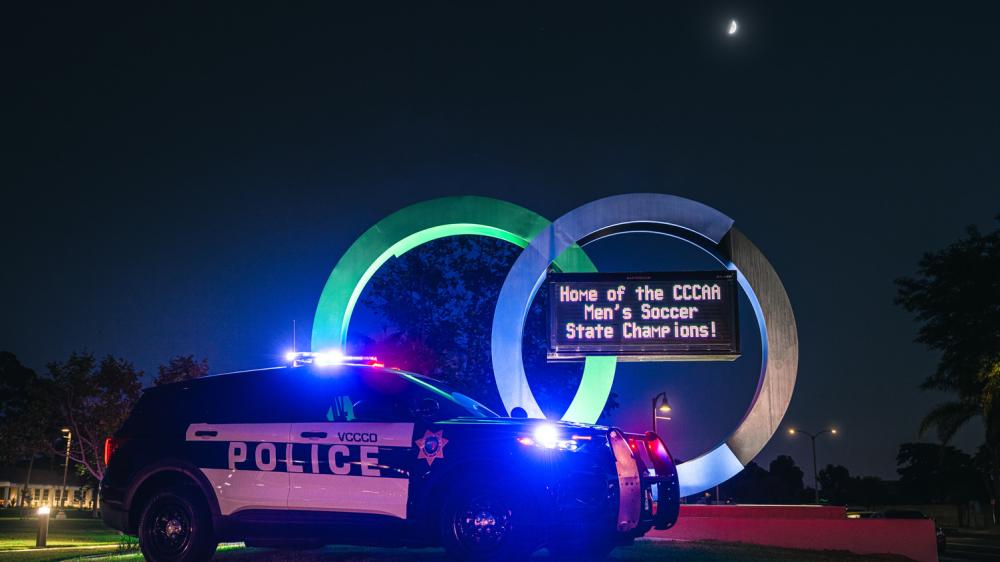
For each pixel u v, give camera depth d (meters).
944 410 47.38
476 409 9.66
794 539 14.22
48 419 41.12
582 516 8.46
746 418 15.33
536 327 26.41
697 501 36.84
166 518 9.33
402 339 23.14
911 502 82.44
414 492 8.59
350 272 16.27
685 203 15.99
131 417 9.62
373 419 8.92
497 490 8.41
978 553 31.14
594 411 15.66
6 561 11.74
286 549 10.78
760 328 15.82
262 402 9.31
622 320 15.79
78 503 96.44
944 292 39.06
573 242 15.99
